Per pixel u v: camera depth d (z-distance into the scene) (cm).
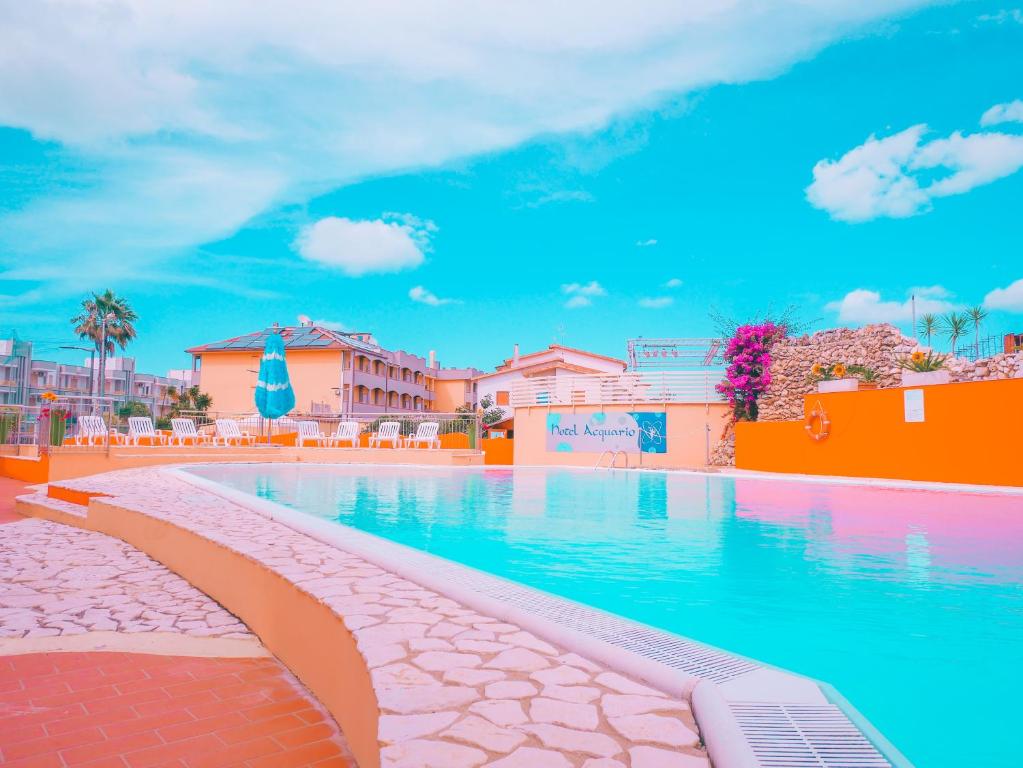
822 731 186
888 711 274
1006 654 344
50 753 246
